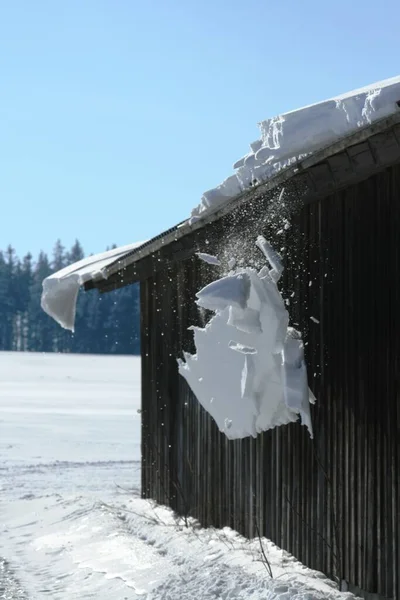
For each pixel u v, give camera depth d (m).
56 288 24.09
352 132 10.95
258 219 15.44
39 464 35.78
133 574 15.40
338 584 13.16
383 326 12.17
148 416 24.11
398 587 11.74
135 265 23.44
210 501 19.14
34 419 54.47
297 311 14.88
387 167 11.84
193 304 20.03
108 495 27.28
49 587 15.37
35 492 28.42
